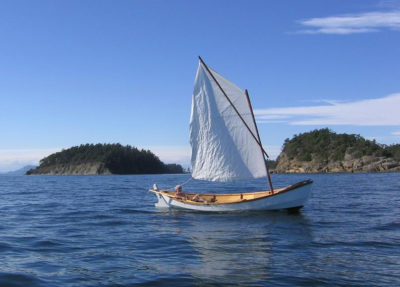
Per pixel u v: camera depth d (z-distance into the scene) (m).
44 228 19.77
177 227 19.64
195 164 24.06
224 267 11.67
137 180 108.19
